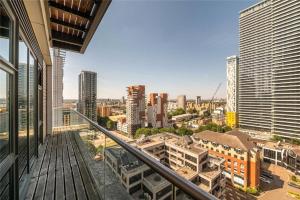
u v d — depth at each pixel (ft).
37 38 13.73
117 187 5.12
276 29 139.33
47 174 10.19
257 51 154.51
